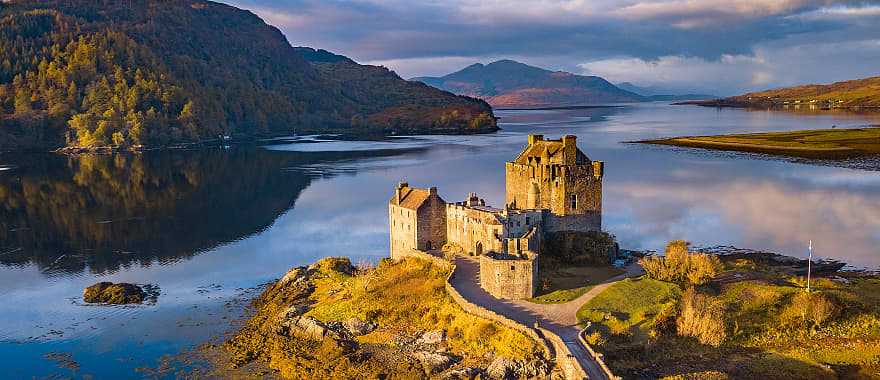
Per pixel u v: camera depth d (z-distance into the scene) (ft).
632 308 334.24
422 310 365.20
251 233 645.51
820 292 337.72
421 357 315.37
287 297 430.61
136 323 405.80
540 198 453.58
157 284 489.26
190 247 597.52
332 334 352.49
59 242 626.23
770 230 595.47
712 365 293.43
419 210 454.81
